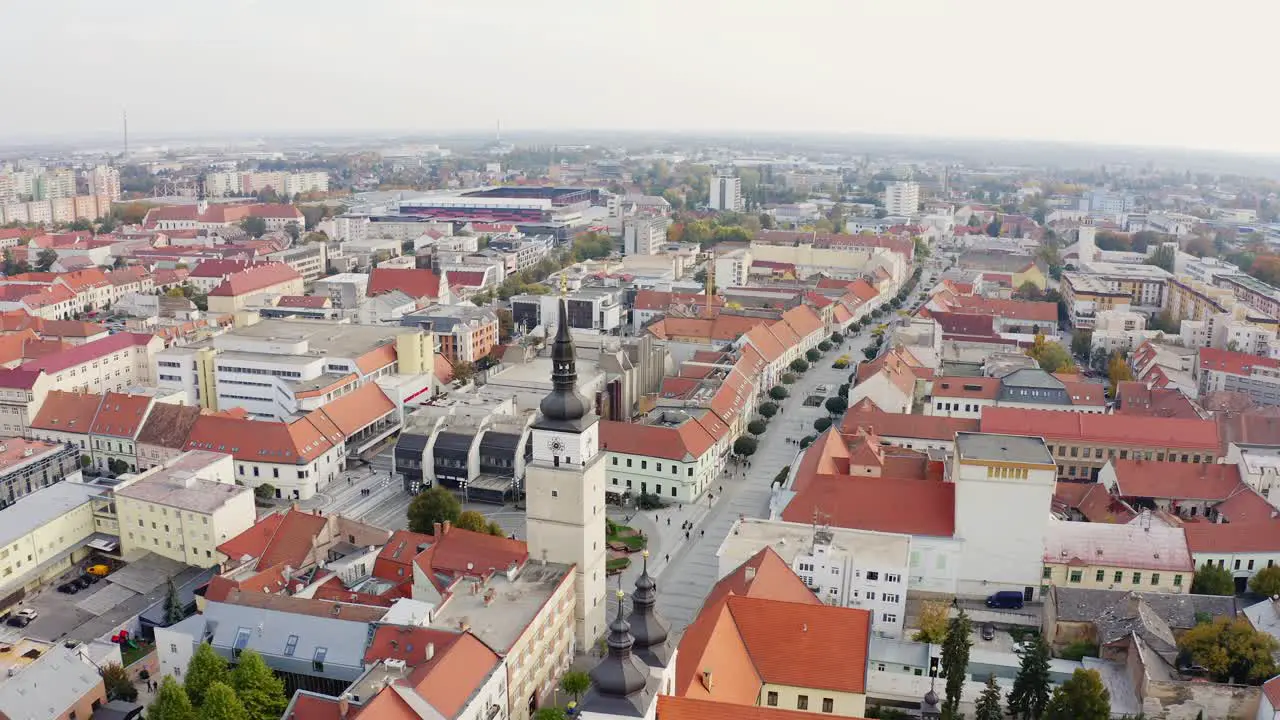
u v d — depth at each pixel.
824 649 130.50
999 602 173.12
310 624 143.75
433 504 191.25
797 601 145.50
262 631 144.62
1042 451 174.38
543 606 146.88
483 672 128.00
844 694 128.50
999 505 172.50
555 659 153.12
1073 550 173.12
